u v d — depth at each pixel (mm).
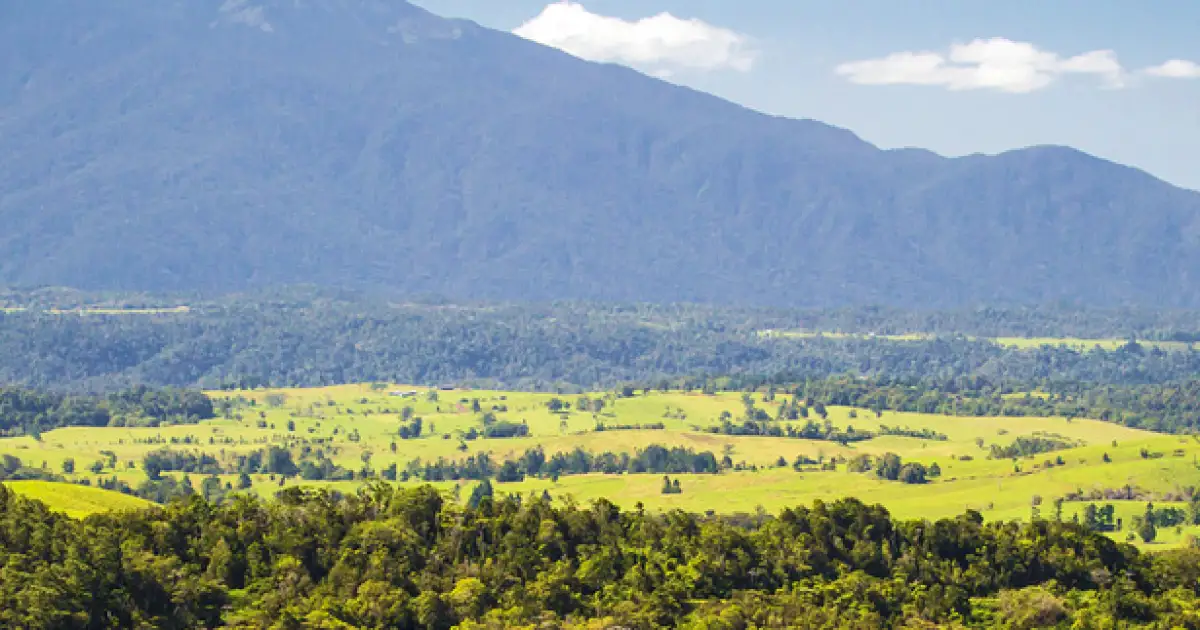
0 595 197000
